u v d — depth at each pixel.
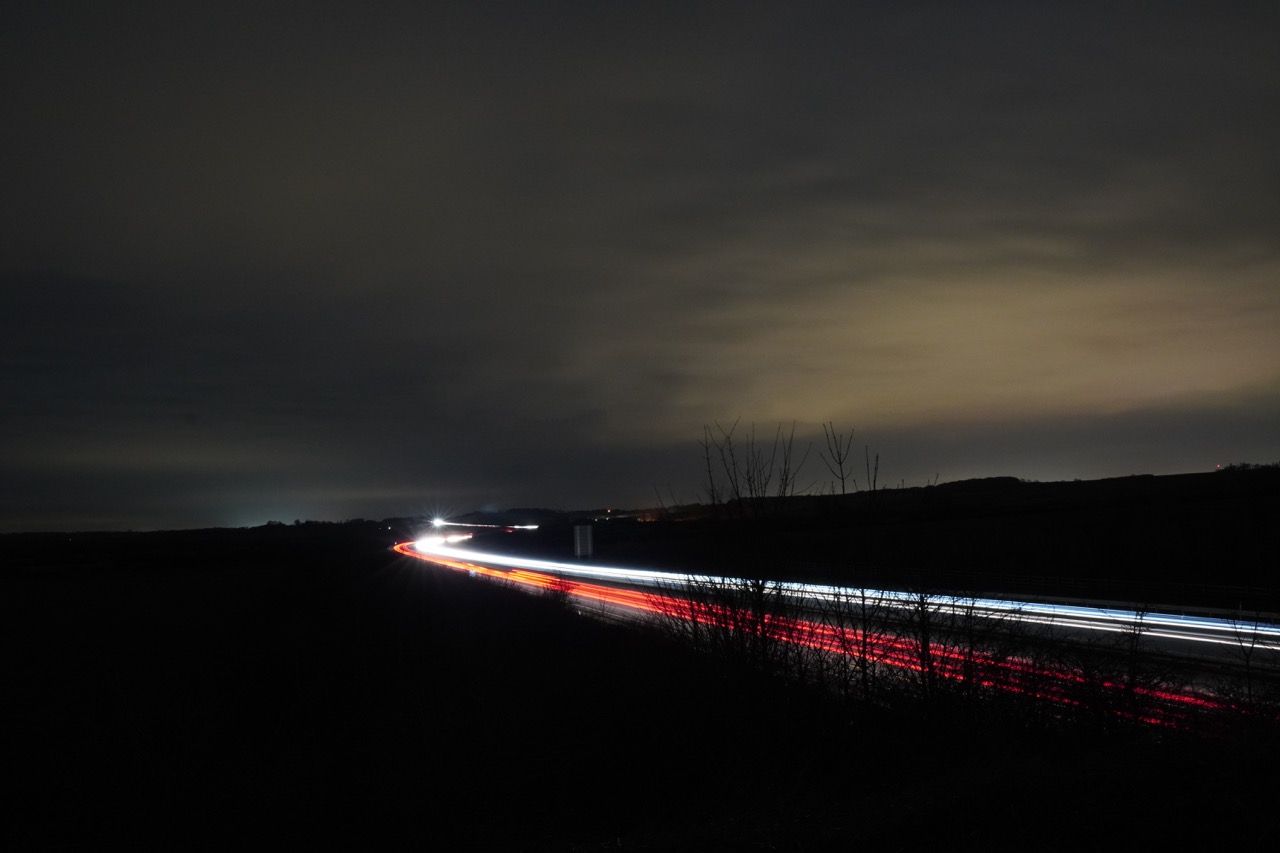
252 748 14.28
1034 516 71.12
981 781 8.14
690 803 9.91
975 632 10.93
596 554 80.12
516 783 11.30
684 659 12.66
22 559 99.00
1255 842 6.57
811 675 11.39
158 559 93.38
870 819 7.49
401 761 12.34
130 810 11.38
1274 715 9.07
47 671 23.38
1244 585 33.91
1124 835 6.83
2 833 10.98
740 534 11.97
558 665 18.50
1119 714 9.90
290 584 52.59
